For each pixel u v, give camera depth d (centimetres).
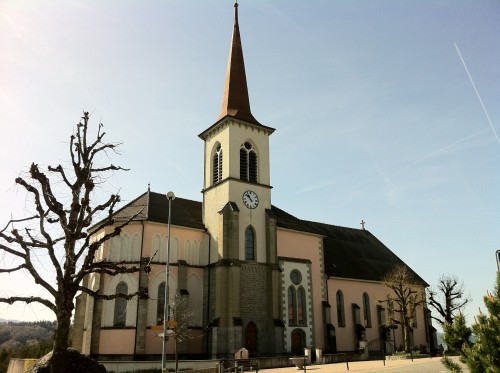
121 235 4241
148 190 4753
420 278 6700
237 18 5491
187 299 4150
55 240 2102
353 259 6094
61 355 1917
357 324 5394
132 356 3825
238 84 5084
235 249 4266
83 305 4334
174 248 4366
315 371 3036
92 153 2264
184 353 4038
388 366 3284
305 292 4806
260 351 4153
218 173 4781
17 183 2069
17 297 1959
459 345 955
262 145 4928
